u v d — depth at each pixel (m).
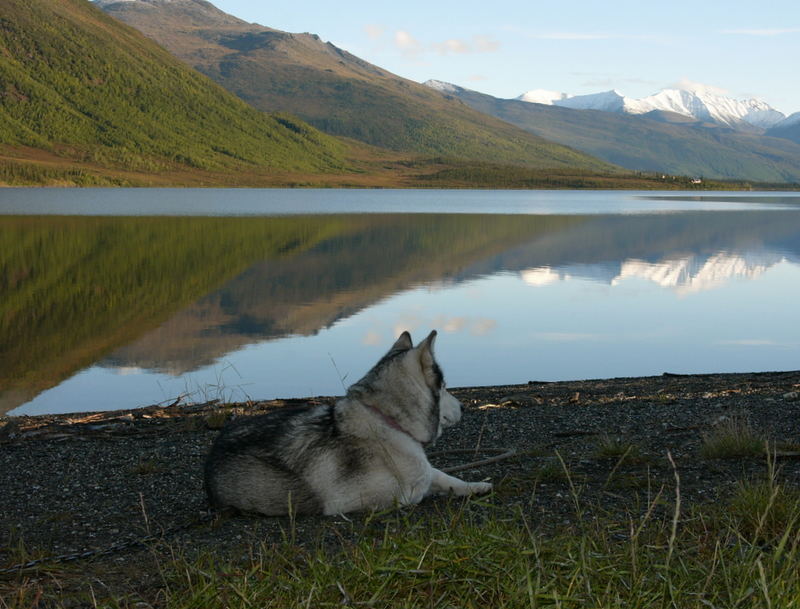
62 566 4.14
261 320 20.25
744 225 63.44
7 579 3.96
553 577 3.34
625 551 3.66
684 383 11.72
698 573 3.45
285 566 3.88
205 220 62.16
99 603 3.56
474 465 6.49
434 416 5.28
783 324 20.03
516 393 11.33
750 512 4.19
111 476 6.68
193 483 6.32
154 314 20.98
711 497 5.00
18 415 11.38
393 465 4.99
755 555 3.49
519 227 58.09
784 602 3.01
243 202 106.19
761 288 26.80
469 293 25.28
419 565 3.41
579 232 53.56
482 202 121.50
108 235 46.22
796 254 39.53
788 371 13.26
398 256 36.69
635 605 3.14
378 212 80.38
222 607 3.32
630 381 12.52
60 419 9.98
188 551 4.34
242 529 4.71
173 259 34.06
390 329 19.11
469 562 3.54
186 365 15.29
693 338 18.16
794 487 5.02
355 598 3.32
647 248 42.38
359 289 25.97
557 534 4.18
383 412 5.07
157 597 3.57
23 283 26.14
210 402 10.87
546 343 17.52
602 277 29.81
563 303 23.27
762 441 6.29
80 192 141.38
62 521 5.31
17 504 5.88
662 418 8.58
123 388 13.59
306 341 17.59
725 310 22.19
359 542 4.01
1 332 18.45
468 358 16.03
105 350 16.64
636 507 4.73
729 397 9.88
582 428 8.24
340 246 41.50
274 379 14.05
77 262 32.44
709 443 6.36
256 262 33.44
